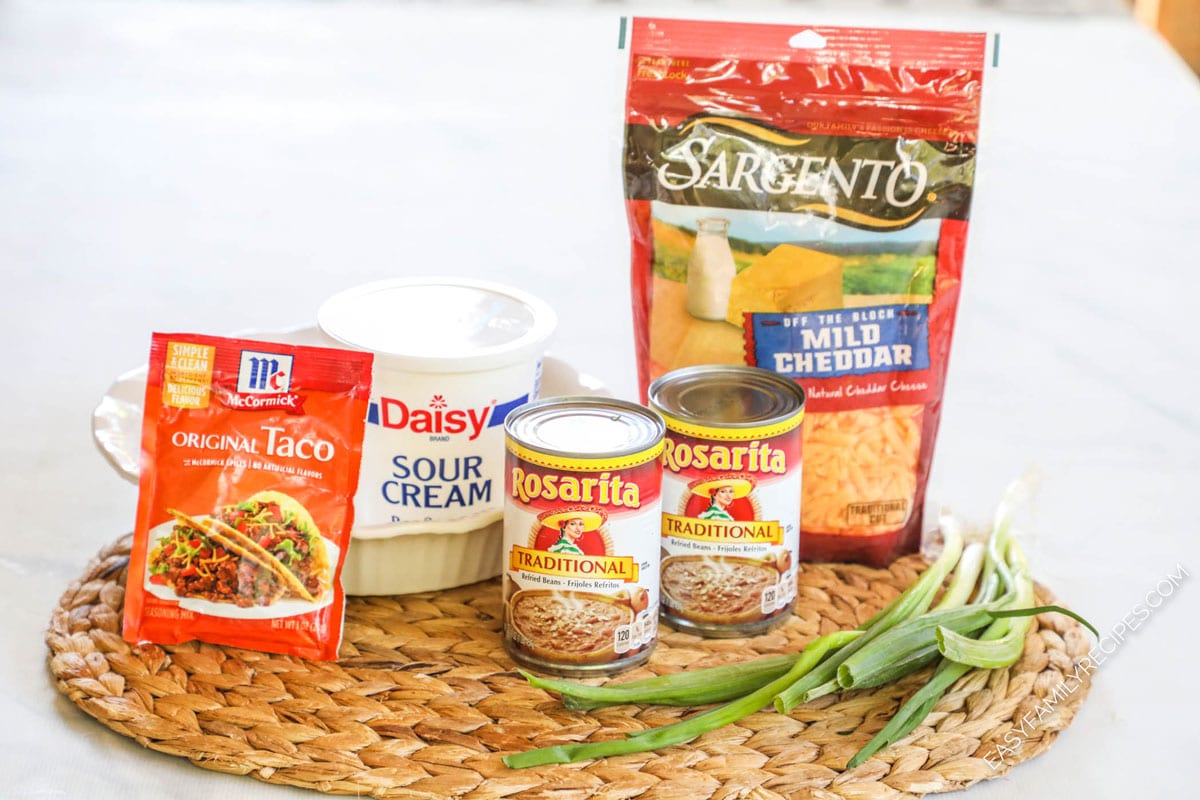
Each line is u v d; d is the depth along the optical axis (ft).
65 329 4.78
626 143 3.40
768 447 3.07
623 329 4.84
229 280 5.29
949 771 2.72
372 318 3.33
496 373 3.18
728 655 3.11
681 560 3.15
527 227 5.95
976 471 4.00
